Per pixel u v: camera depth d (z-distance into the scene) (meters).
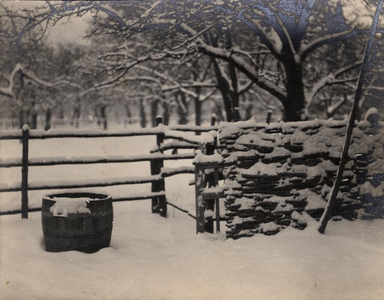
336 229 7.10
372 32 6.70
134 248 6.29
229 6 10.91
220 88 19.22
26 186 7.32
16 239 6.10
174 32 14.80
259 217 6.85
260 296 4.61
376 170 7.62
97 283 4.84
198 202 6.80
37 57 21.95
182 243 6.64
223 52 13.45
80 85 28.11
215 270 5.39
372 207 7.56
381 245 6.40
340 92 21.97
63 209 5.76
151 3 12.54
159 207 8.47
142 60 14.42
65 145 17.17
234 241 6.63
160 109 31.67
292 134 7.10
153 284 4.88
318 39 13.05
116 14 11.33
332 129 7.36
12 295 4.40
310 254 5.96
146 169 12.67
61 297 4.43
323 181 7.16
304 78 20.58
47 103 28.25
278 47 13.47
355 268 5.45
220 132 6.81
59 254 5.70
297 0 11.76
